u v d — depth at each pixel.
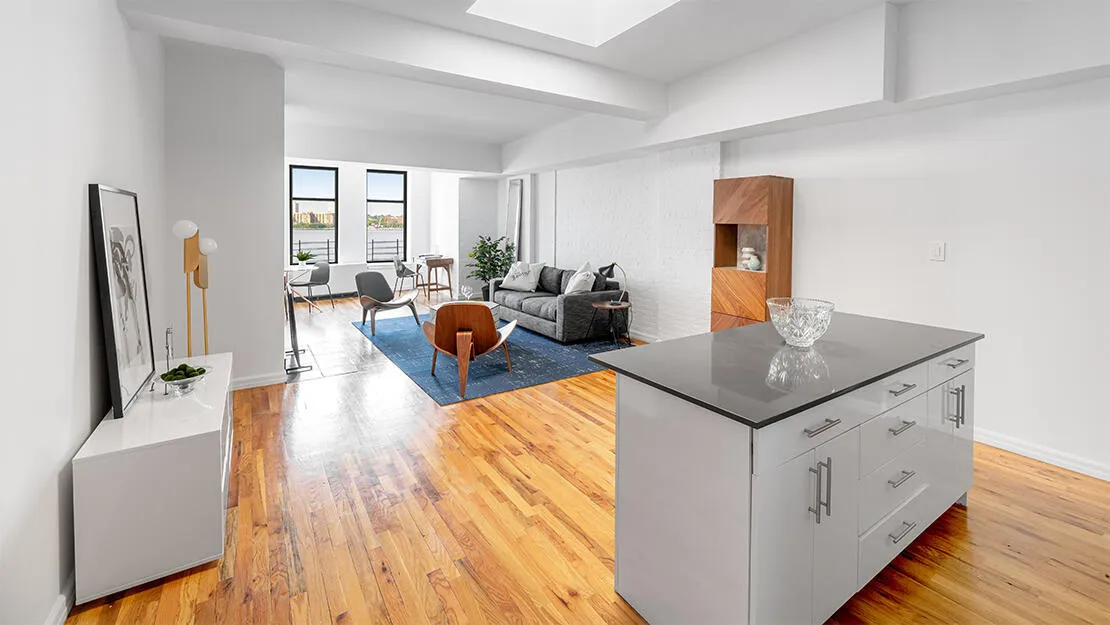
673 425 1.64
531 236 8.45
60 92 1.83
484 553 2.19
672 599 1.67
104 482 1.86
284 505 2.55
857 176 3.86
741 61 3.97
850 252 3.95
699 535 1.56
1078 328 2.87
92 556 1.84
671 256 5.62
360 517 2.45
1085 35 2.51
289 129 6.59
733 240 4.86
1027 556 2.15
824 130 4.06
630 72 4.31
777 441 1.42
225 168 4.00
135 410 2.28
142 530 1.93
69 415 1.88
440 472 2.92
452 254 9.74
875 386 1.80
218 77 3.93
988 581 2.00
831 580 1.68
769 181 4.15
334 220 9.88
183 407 2.32
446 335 4.55
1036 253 2.99
